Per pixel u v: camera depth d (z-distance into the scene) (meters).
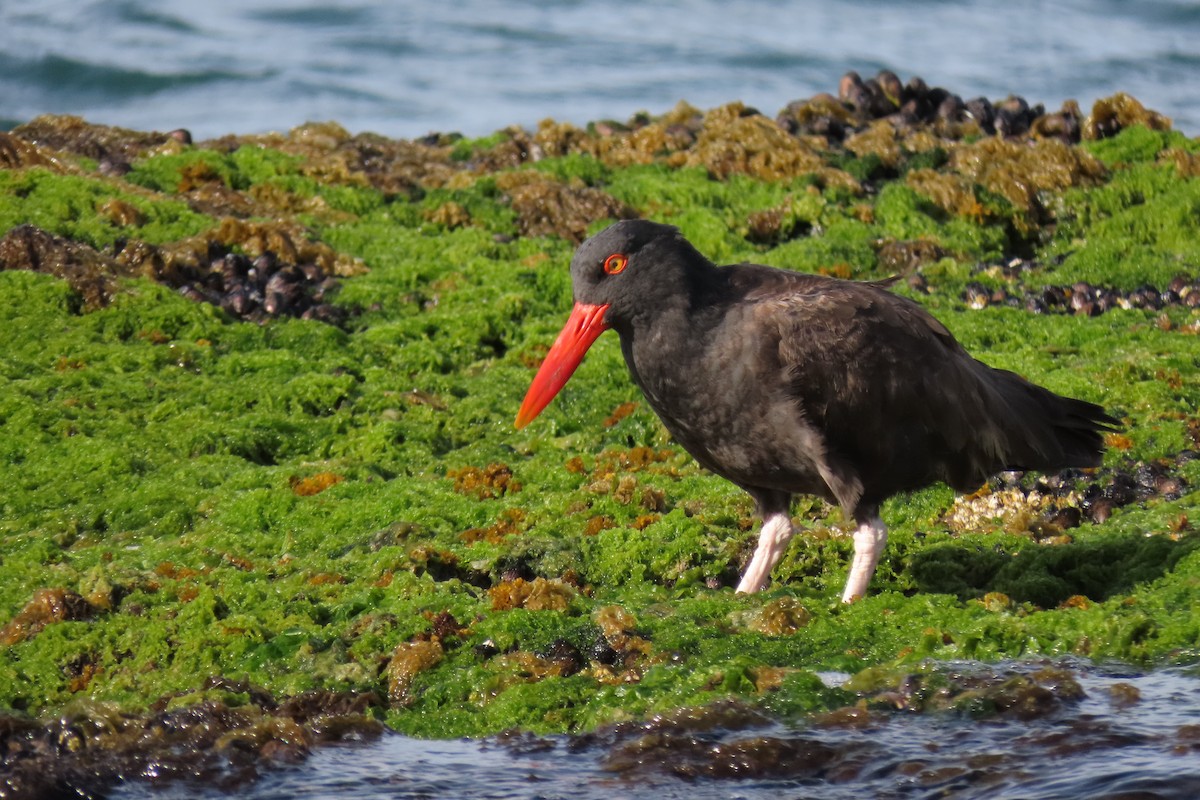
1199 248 17.62
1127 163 19.97
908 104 22.59
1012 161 19.67
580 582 10.78
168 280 16.20
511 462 13.05
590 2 45.25
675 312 10.33
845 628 9.62
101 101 34.75
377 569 10.63
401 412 14.00
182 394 13.96
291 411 13.94
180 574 10.66
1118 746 7.88
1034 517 11.63
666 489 12.30
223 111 33.78
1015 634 9.30
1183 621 9.35
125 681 9.16
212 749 8.20
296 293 16.34
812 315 10.16
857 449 10.37
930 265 17.48
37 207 17.06
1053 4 44.16
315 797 7.79
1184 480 12.10
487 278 17.06
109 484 12.38
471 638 9.45
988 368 11.32
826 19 43.56
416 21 42.09
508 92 36.00
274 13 42.34
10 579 10.52
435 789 7.87
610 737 8.36
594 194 19.00
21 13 40.12
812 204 18.78
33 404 13.37
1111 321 15.72
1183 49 39.09
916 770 7.80
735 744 8.12
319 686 9.00
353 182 19.80
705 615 9.84
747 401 10.17
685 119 23.06
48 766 7.94
